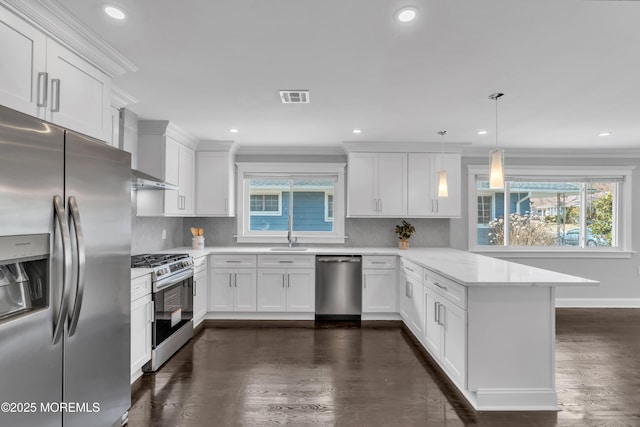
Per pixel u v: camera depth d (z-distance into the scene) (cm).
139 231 367
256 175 495
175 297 322
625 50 204
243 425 210
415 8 165
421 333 334
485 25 179
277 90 271
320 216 502
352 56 214
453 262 319
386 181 459
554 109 315
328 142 454
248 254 428
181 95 283
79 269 151
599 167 497
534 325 230
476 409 228
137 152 356
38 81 158
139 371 272
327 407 230
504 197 508
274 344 346
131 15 171
